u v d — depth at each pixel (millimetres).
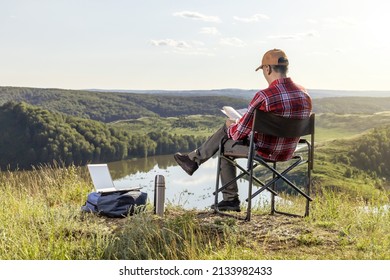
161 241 3982
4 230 4266
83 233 4258
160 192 4871
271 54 4277
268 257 3629
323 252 3791
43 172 6570
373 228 4469
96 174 5164
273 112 4180
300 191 4699
